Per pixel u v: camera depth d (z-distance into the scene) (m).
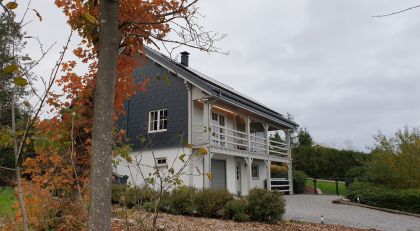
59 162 4.29
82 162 4.64
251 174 19.50
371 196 15.82
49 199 4.32
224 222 9.04
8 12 2.23
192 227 7.74
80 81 4.99
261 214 9.55
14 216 4.66
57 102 4.70
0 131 2.37
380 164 17.17
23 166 4.25
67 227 4.24
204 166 15.12
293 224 9.65
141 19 4.32
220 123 19.06
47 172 4.31
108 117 2.92
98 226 2.73
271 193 9.91
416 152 16.75
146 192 5.01
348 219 11.71
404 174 16.56
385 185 17.12
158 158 16.20
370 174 17.55
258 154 18.94
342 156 28.88
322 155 29.38
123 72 5.03
